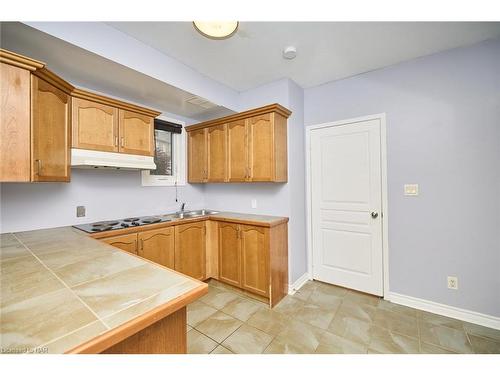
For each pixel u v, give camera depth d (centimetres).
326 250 282
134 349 73
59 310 72
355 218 260
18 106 135
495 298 190
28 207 193
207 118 337
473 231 198
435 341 174
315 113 286
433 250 215
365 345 170
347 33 185
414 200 224
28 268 108
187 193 330
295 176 275
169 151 314
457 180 204
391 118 236
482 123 194
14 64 132
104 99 204
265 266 231
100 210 239
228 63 231
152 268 109
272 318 207
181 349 87
